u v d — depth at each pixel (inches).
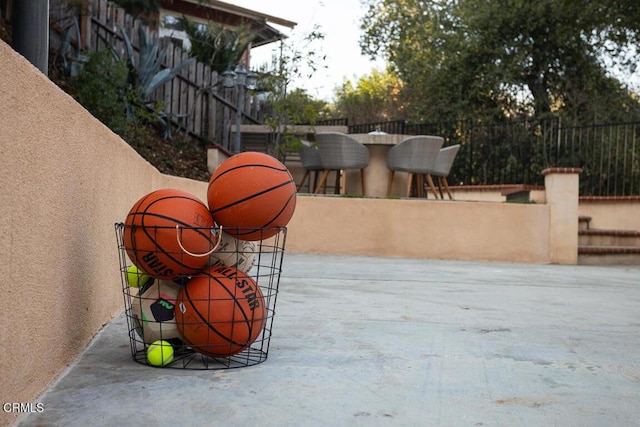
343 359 115.7
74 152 106.4
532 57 624.7
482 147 470.0
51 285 94.1
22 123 79.0
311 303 179.2
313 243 351.3
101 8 402.6
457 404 91.1
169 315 106.7
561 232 342.0
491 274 274.2
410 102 778.8
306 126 472.4
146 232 101.9
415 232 350.6
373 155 411.2
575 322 160.7
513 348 128.6
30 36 129.8
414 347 127.1
